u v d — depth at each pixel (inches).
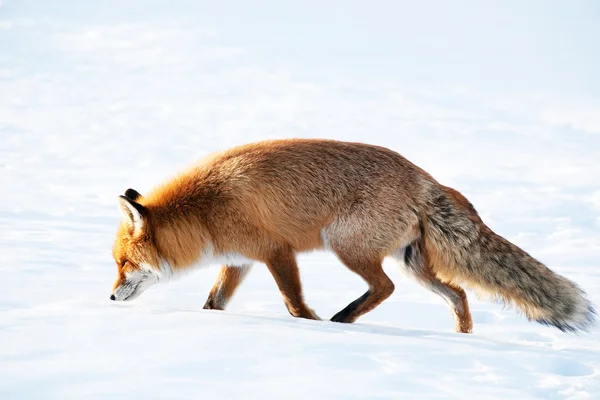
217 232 446.0
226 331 325.7
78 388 249.0
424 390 261.6
